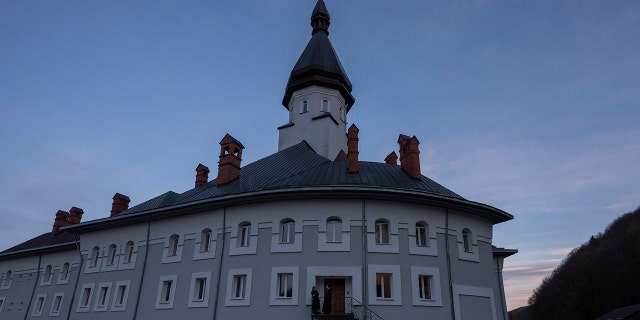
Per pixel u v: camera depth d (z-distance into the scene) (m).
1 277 49.16
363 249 27.44
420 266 27.83
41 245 49.31
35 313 42.72
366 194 28.06
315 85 47.38
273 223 29.05
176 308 30.39
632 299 87.62
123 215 35.38
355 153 31.97
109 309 33.91
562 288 114.50
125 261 35.19
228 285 28.75
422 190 29.23
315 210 28.55
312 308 25.53
